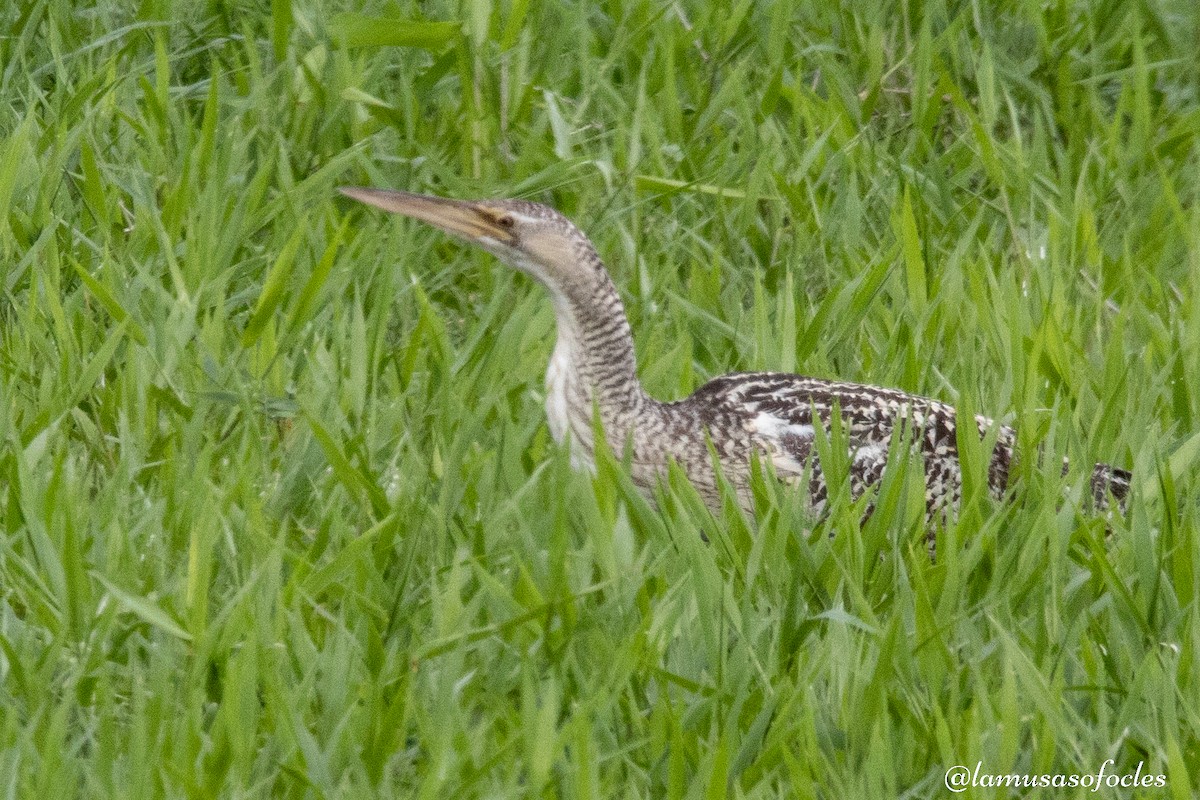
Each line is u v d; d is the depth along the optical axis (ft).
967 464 33.09
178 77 47.32
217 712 26.96
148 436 34.65
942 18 50.93
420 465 32.73
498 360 36.65
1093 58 49.70
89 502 32.83
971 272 38.86
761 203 44.62
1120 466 36.14
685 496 32.19
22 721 27.32
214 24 48.52
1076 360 37.96
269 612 28.50
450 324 41.19
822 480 34.60
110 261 38.04
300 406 33.45
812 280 42.60
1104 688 27.84
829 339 39.27
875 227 44.93
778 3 47.65
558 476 30.94
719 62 49.01
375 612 29.40
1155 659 28.25
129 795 24.72
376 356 36.01
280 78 46.78
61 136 41.47
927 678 28.30
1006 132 49.60
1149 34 51.65
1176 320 39.01
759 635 29.14
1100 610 30.66
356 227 42.52
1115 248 43.98
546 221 34.27
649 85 47.73
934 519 33.01
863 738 27.48
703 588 29.01
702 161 45.52
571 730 26.37
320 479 33.99
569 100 47.14
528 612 27.99
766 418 34.94
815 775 27.07
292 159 44.01
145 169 42.91
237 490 31.81
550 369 35.04
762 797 26.09
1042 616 29.94
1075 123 48.73
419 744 27.30
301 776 25.49
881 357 38.32
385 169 44.27
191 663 28.17
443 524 31.14
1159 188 45.50
